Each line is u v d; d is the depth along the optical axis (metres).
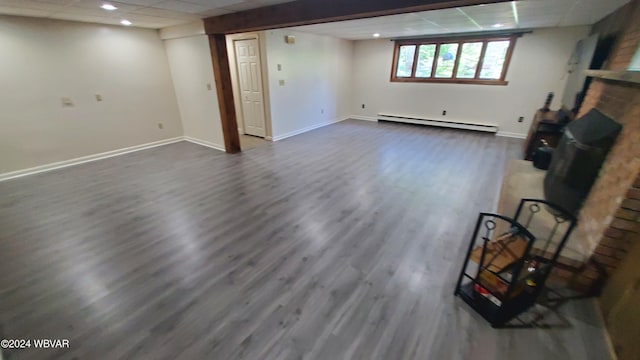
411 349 1.46
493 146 5.06
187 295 1.81
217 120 4.81
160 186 3.45
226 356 1.43
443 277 1.96
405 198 3.12
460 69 5.99
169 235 2.45
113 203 3.02
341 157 4.50
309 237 2.42
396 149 4.91
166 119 5.28
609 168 1.86
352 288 1.87
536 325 1.59
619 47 2.96
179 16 3.70
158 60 4.95
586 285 1.77
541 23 4.40
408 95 6.79
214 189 3.36
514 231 1.78
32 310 1.71
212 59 4.27
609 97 2.30
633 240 1.55
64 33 3.83
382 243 2.34
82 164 4.25
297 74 5.68
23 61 3.57
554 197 2.39
